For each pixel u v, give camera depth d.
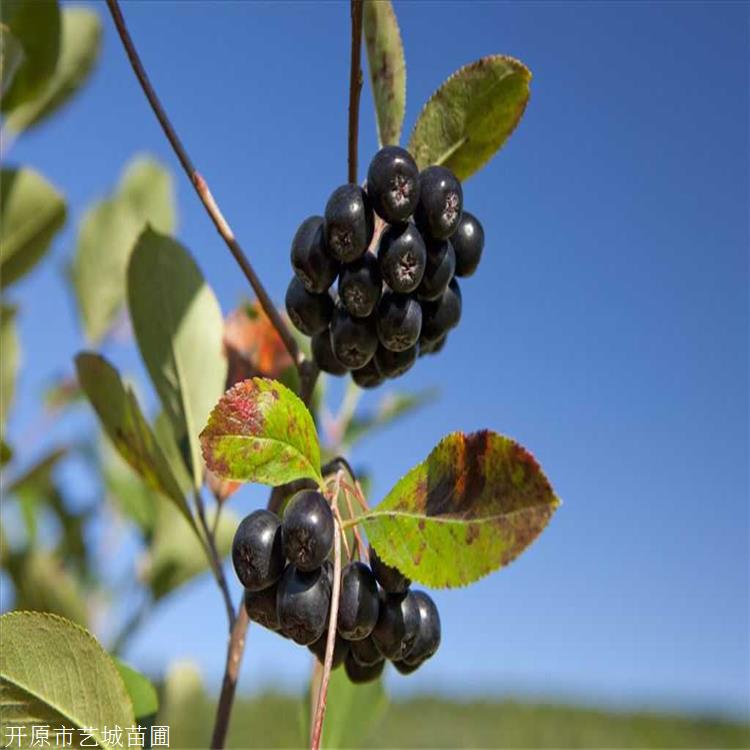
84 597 0.54
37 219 0.44
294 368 0.32
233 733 1.37
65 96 0.48
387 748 2.02
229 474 0.20
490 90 0.25
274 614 0.20
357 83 0.22
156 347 0.31
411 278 0.21
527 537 0.19
